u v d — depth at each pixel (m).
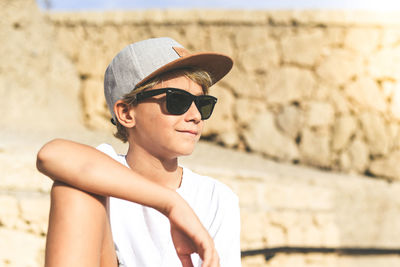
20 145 3.26
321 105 6.81
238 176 4.19
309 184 5.05
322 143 6.73
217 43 7.22
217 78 1.19
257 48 7.08
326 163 6.69
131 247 1.10
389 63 6.73
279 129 6.89
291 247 4.60
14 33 6.61
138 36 7.43
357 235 5.19
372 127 6.66
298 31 6.99
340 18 6.86
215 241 1.10
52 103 6.64
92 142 5.11
